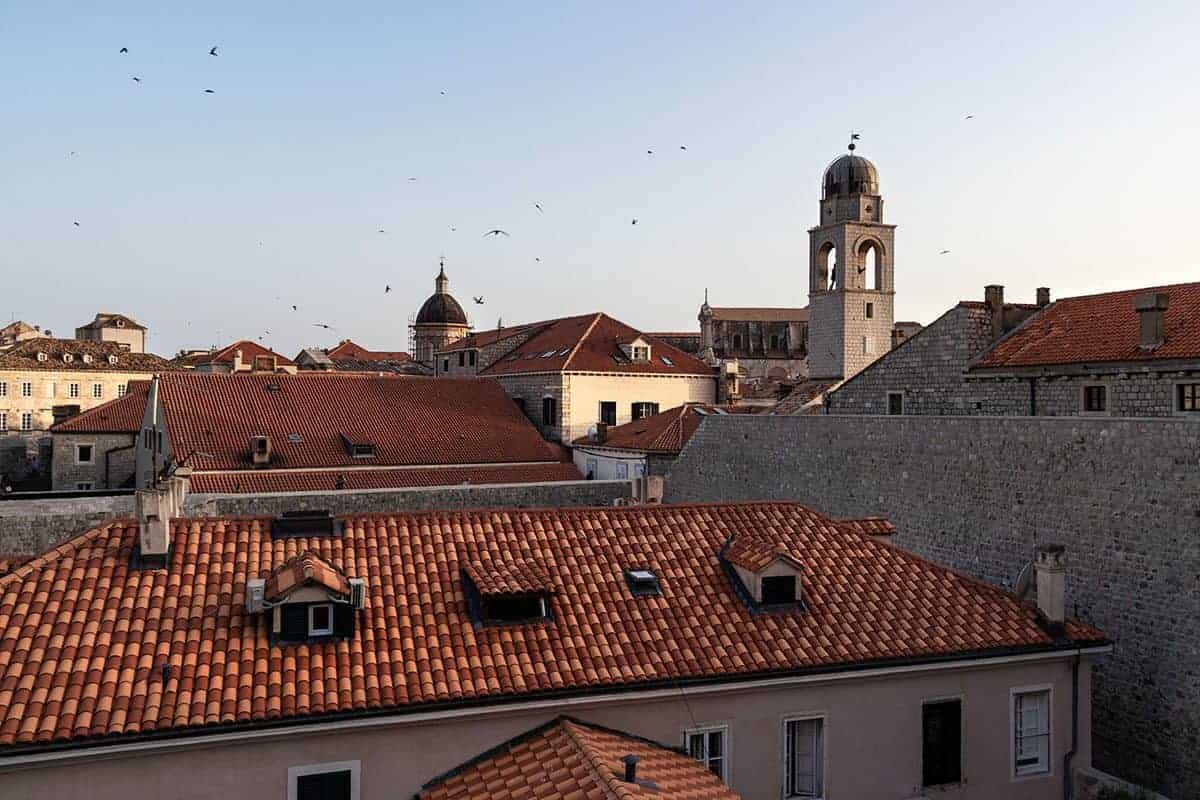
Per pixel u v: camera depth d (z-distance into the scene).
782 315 117.31
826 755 16.45
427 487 36.75
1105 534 20.91
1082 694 18.16
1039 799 17.83
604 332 59.50
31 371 82.75
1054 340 29.88
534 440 49.00
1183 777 18.91
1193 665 18.77
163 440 43.75
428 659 15.02
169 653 14.29
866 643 17.00
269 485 39.31
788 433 32.94
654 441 45.69
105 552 16.36
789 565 17.70
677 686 15.42
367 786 14.04
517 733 14.85
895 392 35.53
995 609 18.55
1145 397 25.89
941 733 17.31
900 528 27.48
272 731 13.36
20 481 75.38
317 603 15.04
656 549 19.00
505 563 17.59
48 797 12.66
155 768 13.12
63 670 13.59
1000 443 24.03
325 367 82.12
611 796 12.17
